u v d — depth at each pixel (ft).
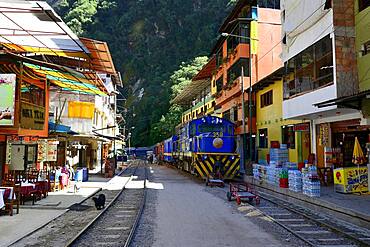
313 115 55.93
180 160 109.09
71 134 71.51
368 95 35.50
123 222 34.65
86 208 42.70
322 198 42.39
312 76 52.01
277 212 39.45
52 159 58.54
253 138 95.35
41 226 32.17
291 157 73.56
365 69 44.32
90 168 121.70
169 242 26.55
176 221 34.53
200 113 167.12
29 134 46.39
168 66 328.08
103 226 32.81
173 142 131.95
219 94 121.39
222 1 309.22
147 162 218.79
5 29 39.75
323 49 49.06
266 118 87.76
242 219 35.45
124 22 366.22
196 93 175.63
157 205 44.52
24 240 27.76
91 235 29.27
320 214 38.19
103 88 64.80
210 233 29.45
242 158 98.73
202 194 55.52
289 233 29.43
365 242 25.77
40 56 50.88
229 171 74.74
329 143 58.29
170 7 356.18
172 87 243.60
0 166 48.14
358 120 51.29
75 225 33.53
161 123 242.58
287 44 61.05
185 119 211.41
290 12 58.95
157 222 34.09
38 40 43.50
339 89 45.29
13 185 39.40
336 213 37.24
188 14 341.21
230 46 111.24
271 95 84.84
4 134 43.01
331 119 56.90
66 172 63.16
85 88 65.21
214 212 39.45
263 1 110.01
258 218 35.94
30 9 33.96
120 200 49.98
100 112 121.39
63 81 58.03
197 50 291.99
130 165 169.27
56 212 39.14
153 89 314.76
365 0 44.88
